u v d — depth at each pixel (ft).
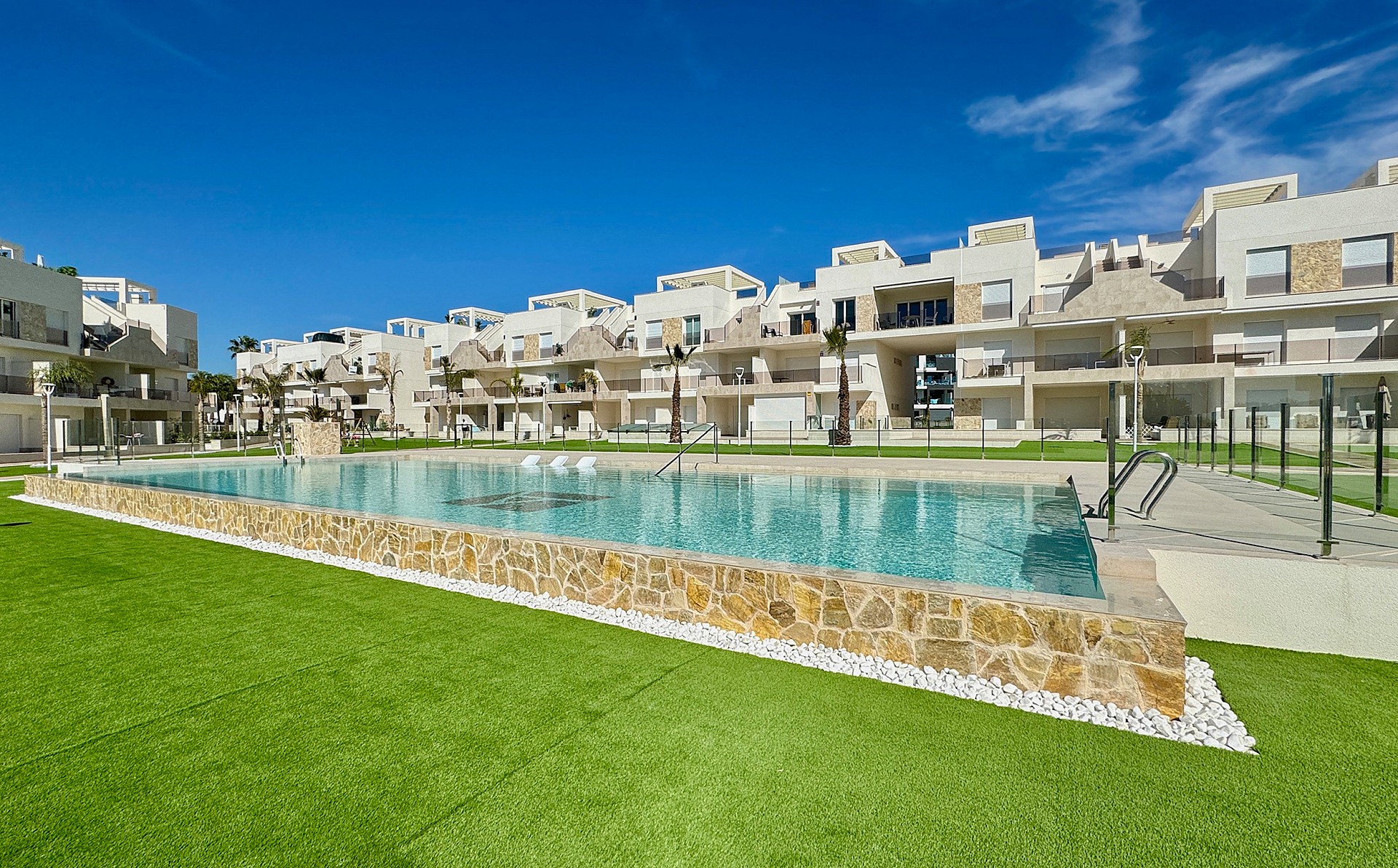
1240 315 81.30
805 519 32.71
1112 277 85.46
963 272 97.86
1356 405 21.08
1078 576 20.39
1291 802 8.87
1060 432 85.40
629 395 127.85
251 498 31.35
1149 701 11.87
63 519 35.12
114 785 8.97
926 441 92.07
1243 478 37.22
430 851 7.71
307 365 195.83
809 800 8.80
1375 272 75.46
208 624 16.31
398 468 68.64
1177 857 7.71
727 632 16.20
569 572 19.12
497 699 11.94
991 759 10.01
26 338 100.68
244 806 8.52
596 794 8.87
